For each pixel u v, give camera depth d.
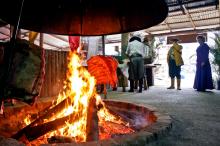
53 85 6.33
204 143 2.47
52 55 6.34
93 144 2.04
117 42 15.98
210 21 12.69
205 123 3.45
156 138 2.50
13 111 3.82
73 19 3.36
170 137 2.68
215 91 8.67
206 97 6.78
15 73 2.38
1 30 11.65
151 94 7.66
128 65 8.80
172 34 14.17
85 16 3.36
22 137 2.90
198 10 11.77
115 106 4.96
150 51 12.12
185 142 2.50
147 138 2.35
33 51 2.54
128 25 3.21
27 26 3.13
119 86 10.34
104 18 3.35
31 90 2.52
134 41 8.41
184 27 13.66
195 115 4.07
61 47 16.88
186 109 4.70
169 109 4.70
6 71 2.06
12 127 3.56
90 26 3.48
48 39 14.90
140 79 8.33
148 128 2.69
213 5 11.06
